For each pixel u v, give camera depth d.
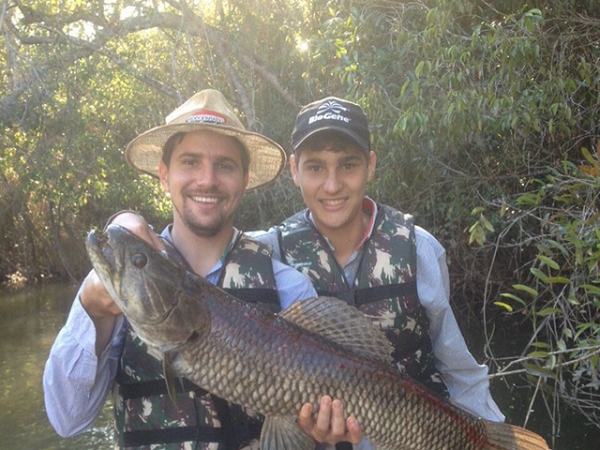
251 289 0.95
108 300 0.82
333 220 1.08
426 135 2.45
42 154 3.98
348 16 2.57
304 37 3.41
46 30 4.01
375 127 2.42
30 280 6.37
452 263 3.22
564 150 2.46
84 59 3.89
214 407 0.89
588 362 1.57
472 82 2.30
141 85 4.00
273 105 3.63
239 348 0.83
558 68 2.22
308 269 1.11
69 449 2.47
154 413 0.89
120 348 0.91
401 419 0.89
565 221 1.48
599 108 2.30
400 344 1.09
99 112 4.04
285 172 3.41
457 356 1.12
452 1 2.15
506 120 2.14
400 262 1.10
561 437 2.17
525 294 3.06
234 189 0.95
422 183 2.88
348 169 1.08
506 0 2.42
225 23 3.69
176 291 0.80
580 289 1.80
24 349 3.81
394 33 2.46
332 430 0.85
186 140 0.94
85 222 5.66
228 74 3.80
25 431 2.64
